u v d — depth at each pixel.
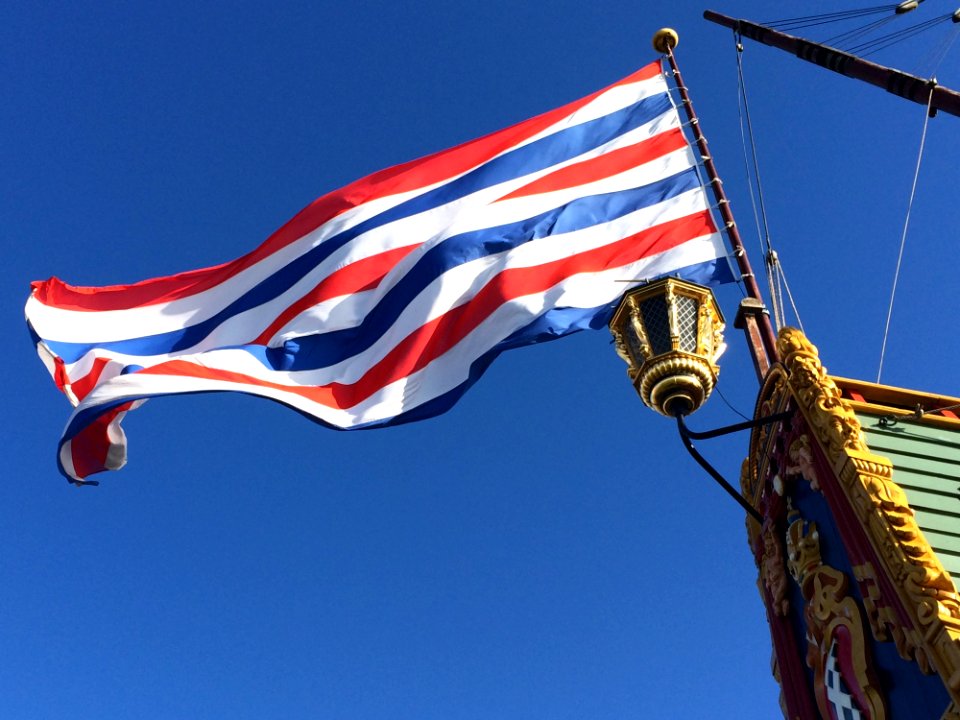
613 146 12.05
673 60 12.96
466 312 10.30
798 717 6.57
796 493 7.02
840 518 6.00
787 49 10.36
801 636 6.80
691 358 6.95
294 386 10.51
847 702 5.76
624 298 7.42
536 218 11.20
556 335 9.55
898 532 5.36
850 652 5.75
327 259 12.05
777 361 7.28
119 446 10.80
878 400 7.21
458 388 9.63
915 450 6.74
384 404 9.98
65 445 10.34
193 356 10.17
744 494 8.10
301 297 11.78
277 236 12.84
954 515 6.18
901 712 5.25
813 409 6.52
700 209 10.50
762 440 7.72
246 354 10.64
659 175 11.25
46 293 12.90
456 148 12.96
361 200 12.62
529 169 12.15
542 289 10.04
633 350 7.35
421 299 10.75
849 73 9.59
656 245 10.24
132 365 11.91
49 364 12.41
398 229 12.03
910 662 5.18
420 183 12.56
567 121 12.73
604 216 10.90
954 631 4.74
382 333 10.84
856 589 5.93
